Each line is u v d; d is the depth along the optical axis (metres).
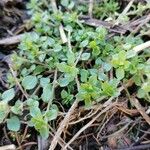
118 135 0.12
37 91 0.12
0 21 0.16
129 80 0.12
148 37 0.14
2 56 0.14
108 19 0.14
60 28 0.14
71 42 0.14
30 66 0.13
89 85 0.11
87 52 0.13
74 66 0.12
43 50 0.13
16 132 0.12
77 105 0.12
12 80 0.13
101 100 0.12
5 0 0.16
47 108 0.11
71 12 0.16
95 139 0.12
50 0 0.16
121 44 0.13
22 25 0.16
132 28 0.14
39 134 0.12
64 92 0.12
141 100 0.12
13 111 0.11
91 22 0.15
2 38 0.15
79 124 0.12
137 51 0.12
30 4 0.16
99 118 0.12
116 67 0.12
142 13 0.15
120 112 0.12
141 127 0.12
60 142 0.11
